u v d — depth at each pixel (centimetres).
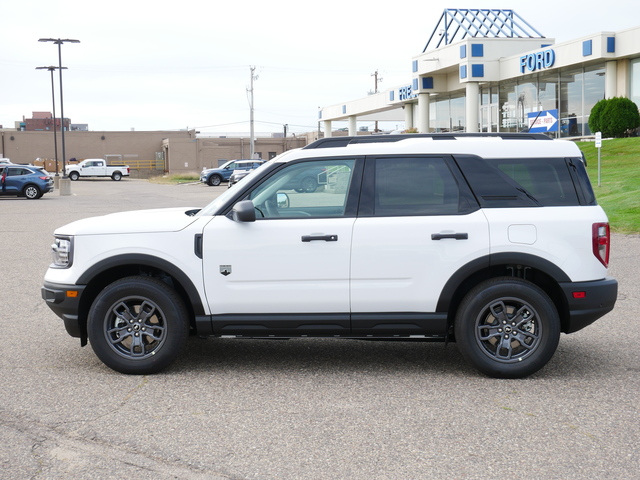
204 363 611
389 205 565
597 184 2230
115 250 567
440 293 556
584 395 518
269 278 560
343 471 390
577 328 562
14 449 422
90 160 6900
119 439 437
